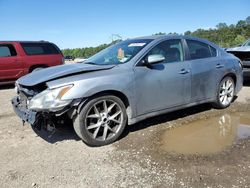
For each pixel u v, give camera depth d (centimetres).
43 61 1203
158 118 570
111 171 366
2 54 1130
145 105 488
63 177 355
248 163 376
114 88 447
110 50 564
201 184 329
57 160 402
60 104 407
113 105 456
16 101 493
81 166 382
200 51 585
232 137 470
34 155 420
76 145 452
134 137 477
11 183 346
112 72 457
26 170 376
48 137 489
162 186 328
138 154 413
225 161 383
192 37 581
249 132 492
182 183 332
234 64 643
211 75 586
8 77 1141
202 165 373
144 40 537
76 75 441
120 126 464
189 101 553
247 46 891
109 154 416
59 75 436
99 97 439
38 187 336
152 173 357
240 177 341
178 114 595
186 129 511
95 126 442
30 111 427
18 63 1152
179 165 375
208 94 589
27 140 479
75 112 426
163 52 521
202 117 575
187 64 544
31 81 449
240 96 758
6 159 409
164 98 511
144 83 481
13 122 582
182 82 531
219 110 622
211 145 439
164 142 454
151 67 493
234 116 581
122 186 331
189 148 429
